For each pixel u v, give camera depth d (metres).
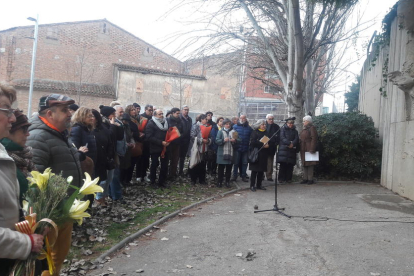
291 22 11.86
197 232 6.30
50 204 2.63
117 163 7.50
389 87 10.68
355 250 5.32
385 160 10.80
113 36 30.45
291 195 9.56
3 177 2.30
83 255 5.00
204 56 12.62
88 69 29.66
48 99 4.41
